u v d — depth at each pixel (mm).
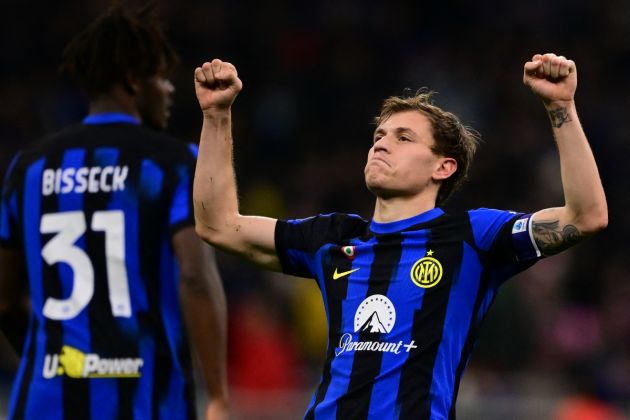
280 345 34562
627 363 35469
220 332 15672
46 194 15961
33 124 50656
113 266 15602
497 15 59125
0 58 54219
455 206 47438
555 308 38719
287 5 57938
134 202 15719
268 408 28750
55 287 15688
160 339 15602
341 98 54531
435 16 59000
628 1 58750
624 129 51844
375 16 58344
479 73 56031
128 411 15375
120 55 16219
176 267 15805
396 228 14352
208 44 55781
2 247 16328
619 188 49062
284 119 52938
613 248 45281
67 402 15383
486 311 14266
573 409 30812
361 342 13797
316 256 14602
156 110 16656
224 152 14992
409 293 13883
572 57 56938
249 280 36844
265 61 55906
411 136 14672
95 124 16203
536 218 13914
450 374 13672
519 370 33156
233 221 14961
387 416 13344
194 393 15930
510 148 50469
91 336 15469
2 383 31109
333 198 48500
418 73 55938
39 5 55531
